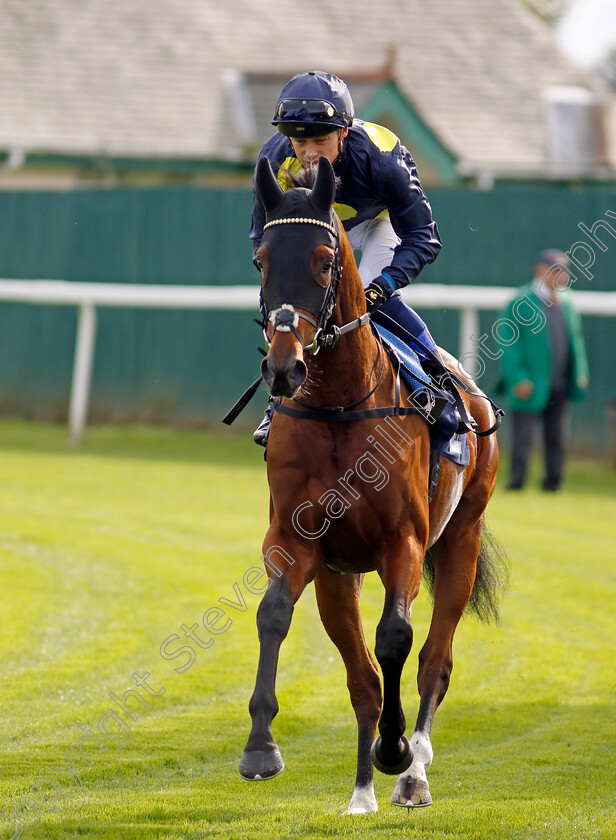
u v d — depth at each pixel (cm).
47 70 2495
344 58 2747
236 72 2566
